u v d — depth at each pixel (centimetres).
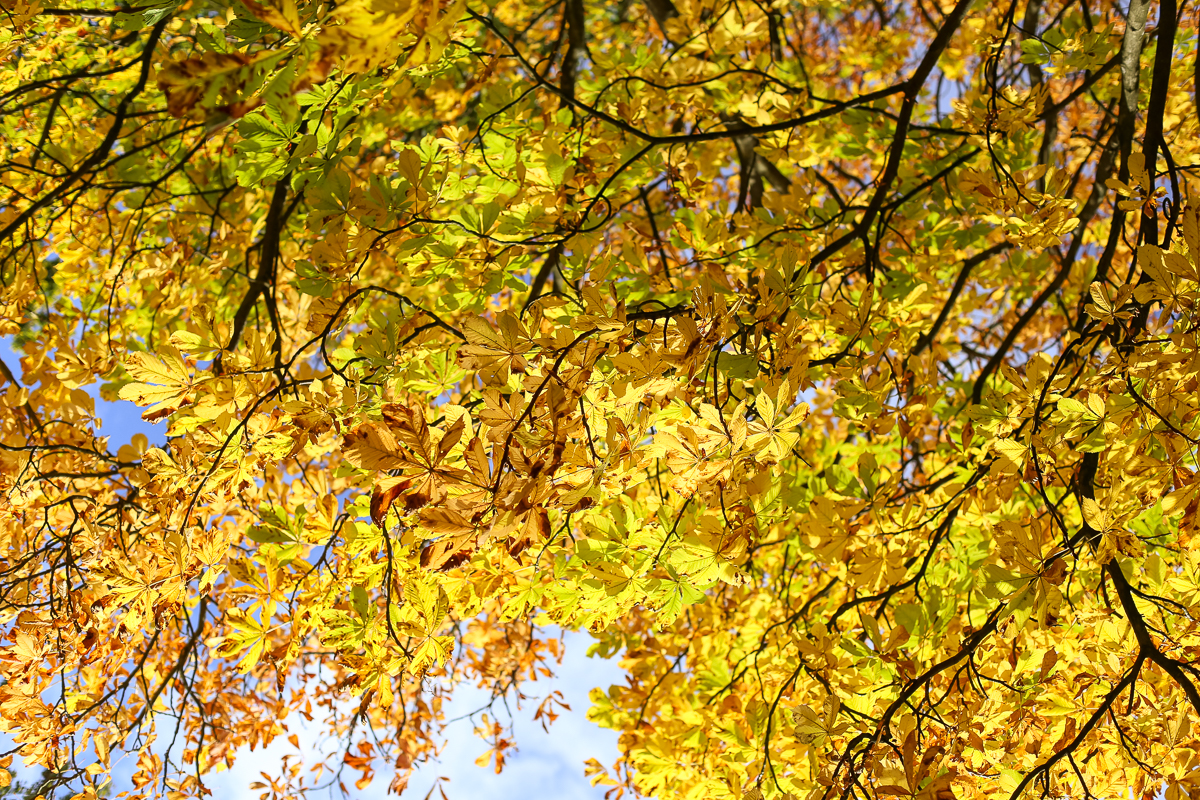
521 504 181
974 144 354
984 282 474
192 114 110
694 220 308
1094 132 595
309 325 272
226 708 451
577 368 197
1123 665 269
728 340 242
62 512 357
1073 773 284
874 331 326
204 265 429
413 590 264
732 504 230
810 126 379
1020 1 445
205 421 244
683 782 384
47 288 493
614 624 407
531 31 630
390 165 268
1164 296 204
